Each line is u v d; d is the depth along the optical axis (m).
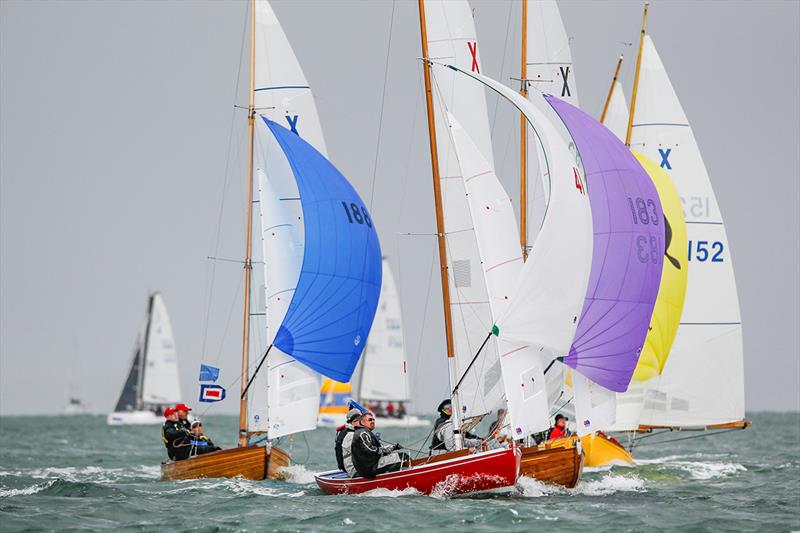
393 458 73.06
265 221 87.25
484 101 82.75
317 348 84.88
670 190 95.31
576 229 71.81
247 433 88.50
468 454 72.81
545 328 71.12
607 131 79.31
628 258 75.94
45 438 196.12
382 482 71.69
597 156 77.25
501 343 70.88
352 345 86.31
